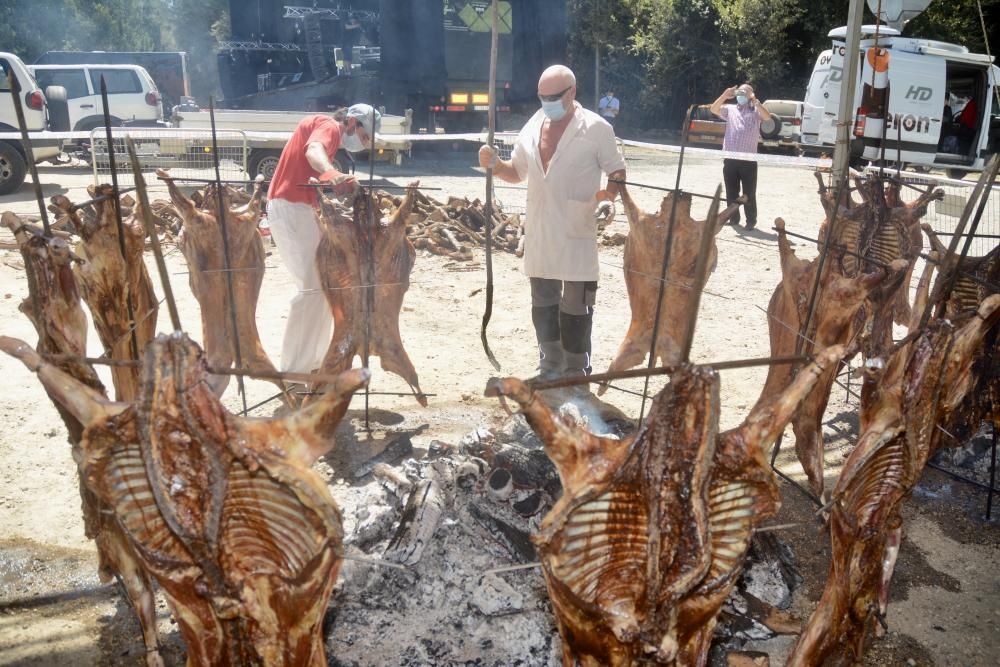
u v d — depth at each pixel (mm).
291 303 5727
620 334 7781
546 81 5422
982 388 4691
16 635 3574
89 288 4078
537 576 3732
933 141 16188
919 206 5949
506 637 3455
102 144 12430
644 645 2551
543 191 5727
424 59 16953
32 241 3303
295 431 2641
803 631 3279
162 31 42625
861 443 3170
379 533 3949
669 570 2566
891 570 3471
